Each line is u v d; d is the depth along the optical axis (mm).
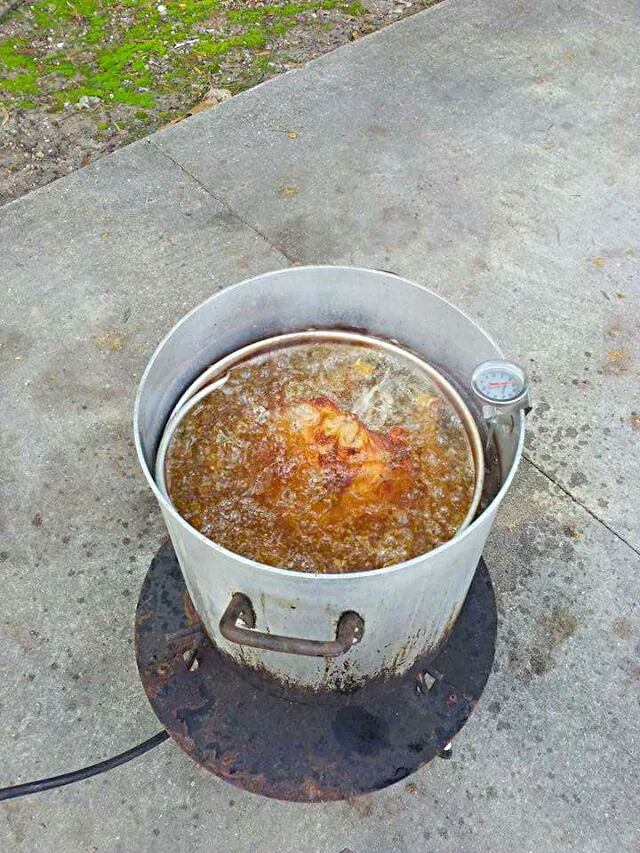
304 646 608
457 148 1668
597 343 1340
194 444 773
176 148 1656
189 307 1374
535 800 906
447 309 776
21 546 1099
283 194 1565
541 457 1197
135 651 921
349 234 1494
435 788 913
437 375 818
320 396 813
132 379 1279
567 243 1492
